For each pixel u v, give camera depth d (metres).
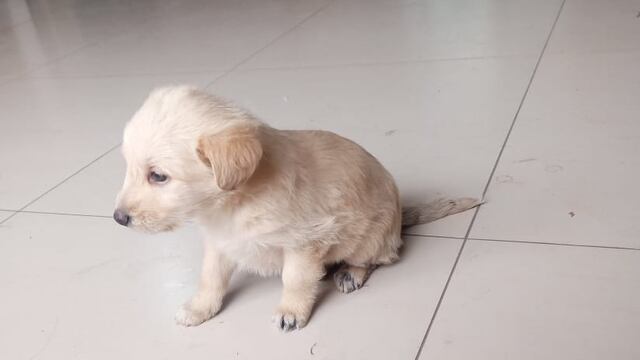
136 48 1.56
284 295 0.60
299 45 1.39
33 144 1.10
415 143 0.89
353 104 1.05
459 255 0.65
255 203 0.54
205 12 1.80
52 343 0.62
